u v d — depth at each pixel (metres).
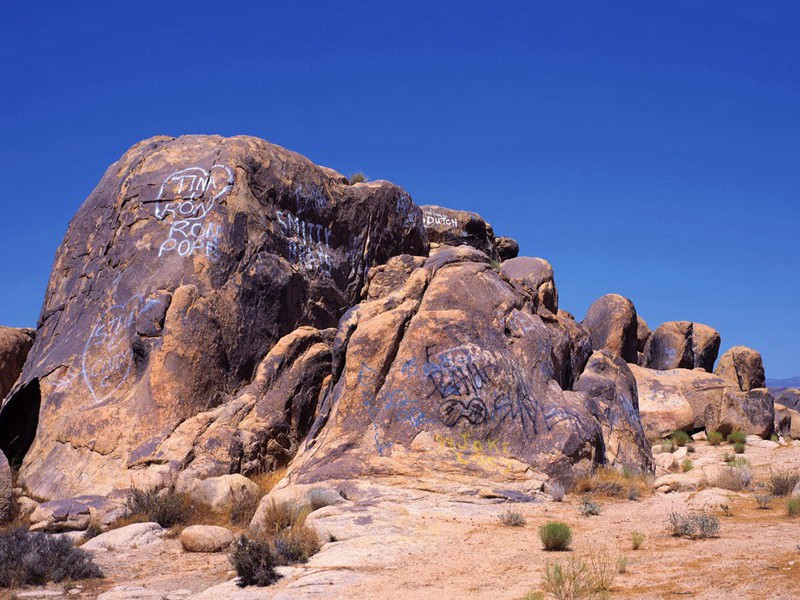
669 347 43.72
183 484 17.47
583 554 10.55
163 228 22.14
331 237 25.27
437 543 11.76
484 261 21.20
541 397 18.55
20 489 18.67
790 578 8.27
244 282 21.77
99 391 20.30
